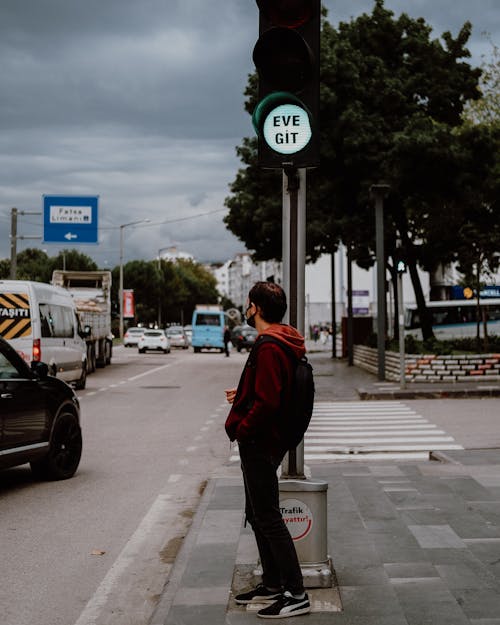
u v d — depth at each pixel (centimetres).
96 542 642
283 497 477
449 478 852
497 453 1055
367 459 1076
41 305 1839
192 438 1275
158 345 5334
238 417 437
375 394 1912
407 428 1374
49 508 765
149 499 809
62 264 9356
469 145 2575
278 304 449
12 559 592
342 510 697
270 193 3188
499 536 601
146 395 2062
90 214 3628
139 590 522
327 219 2833
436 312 4900
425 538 596
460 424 1416
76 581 540
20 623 459
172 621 425
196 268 16238
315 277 8262
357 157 2584
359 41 2838
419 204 2662
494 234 2716
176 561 544
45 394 883
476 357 2183
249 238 3294
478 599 454
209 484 841
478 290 2780
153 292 10400
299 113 483
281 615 425
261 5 488
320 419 1522
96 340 3173
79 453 942
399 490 786
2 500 803
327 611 435
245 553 562
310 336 7675
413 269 2886
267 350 425
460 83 2778
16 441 827
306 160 482
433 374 2197
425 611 434
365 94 2661
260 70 486
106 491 849
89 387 2328
